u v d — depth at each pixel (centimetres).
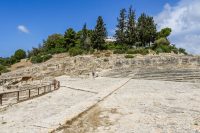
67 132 1407
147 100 2342
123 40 8881
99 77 5291
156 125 1540
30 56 10606
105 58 6925
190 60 5997
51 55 9131
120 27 8975
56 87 3988
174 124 1563
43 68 7400
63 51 9425
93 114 1795
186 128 1484
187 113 1850
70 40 10025
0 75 8069
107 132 1405
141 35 8819
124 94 2705
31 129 1458
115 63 6631
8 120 1933
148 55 7088
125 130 1441
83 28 9544
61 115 1727
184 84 3781
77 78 5306
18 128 1545
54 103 2600
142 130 1441
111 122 1597
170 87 3394
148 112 1864
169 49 7606
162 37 8481
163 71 5134
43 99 2859
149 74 4962
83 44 9250
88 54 7969
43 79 5991
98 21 8725
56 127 1466
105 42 9212
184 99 2416
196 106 2100
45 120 1625
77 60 7219
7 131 1509
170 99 2409
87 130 1441
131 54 7256
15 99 3394
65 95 3080
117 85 3516
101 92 2802
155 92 2880
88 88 3503
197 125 1546
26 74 7338
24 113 2188
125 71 5703
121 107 2020
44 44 11400
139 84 3756
